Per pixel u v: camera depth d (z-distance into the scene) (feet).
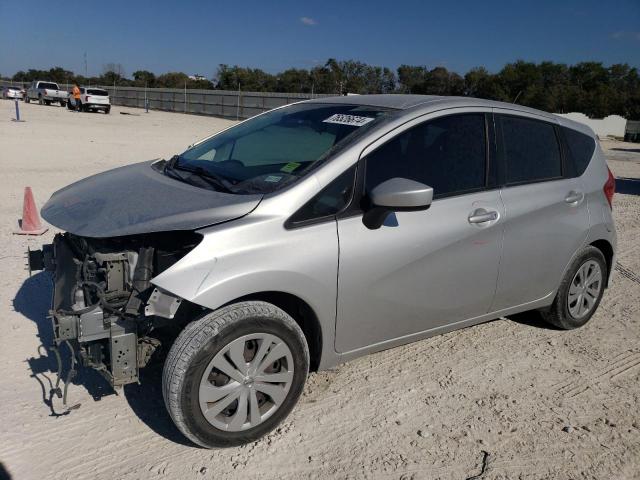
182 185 11.51
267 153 12.03
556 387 12.83
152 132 82.17
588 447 10.71
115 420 10.80
